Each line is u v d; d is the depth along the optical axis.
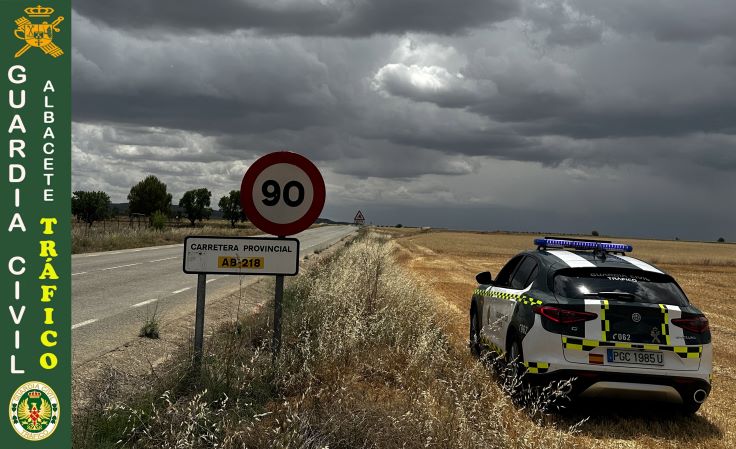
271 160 6.22
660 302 6.41
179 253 28.47
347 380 5.79
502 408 5.70
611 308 6.23
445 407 5.13
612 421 6.32
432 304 11.43
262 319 8.63
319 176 6.25
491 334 8.19
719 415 6.72
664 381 6.11
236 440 4.36
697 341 6.22
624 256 7.65
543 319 6.40
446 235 112.88
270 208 6.21
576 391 6.18
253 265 6.09
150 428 4.46
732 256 64.69
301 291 11.42
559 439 5.14
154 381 5.57
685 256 59.66
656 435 5.96
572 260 7.04
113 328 9.14
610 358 6.15
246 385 5.48
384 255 15.51
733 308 17.64
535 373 6.35
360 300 9.27
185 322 10.11
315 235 74.31
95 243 29.83
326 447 4.11
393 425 4.65
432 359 6.70
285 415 4.64
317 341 6.63
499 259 40.59
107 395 5.08
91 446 4.25
